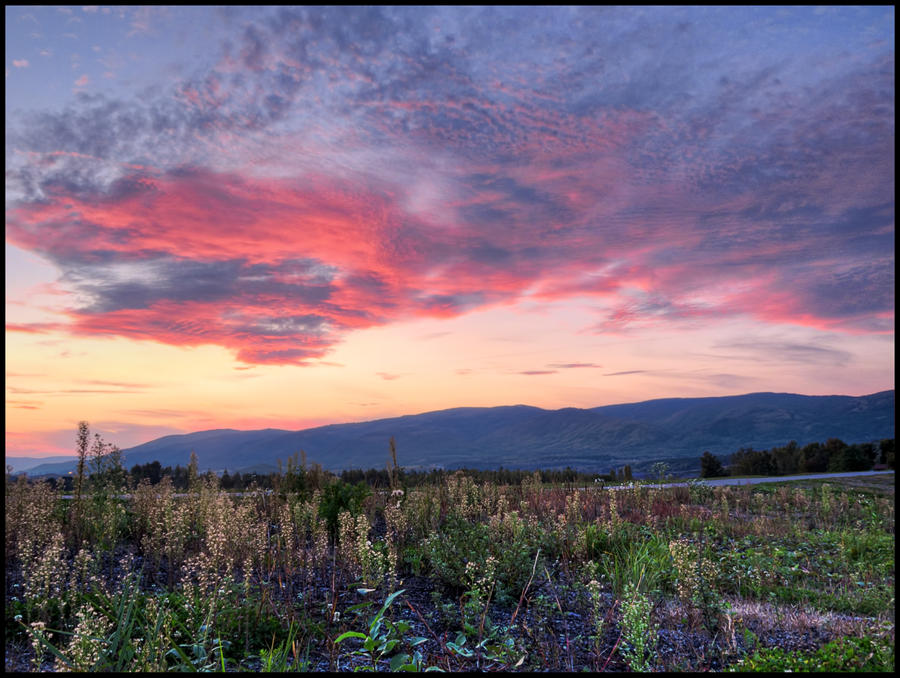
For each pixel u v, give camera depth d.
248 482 13.30
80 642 3.73
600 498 14.25
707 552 8.96
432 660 4.80
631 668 4.68
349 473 15.82
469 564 6.15
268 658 4.41
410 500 11.18
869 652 4.57
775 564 8.71
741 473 36.44
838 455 31.70
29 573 5.52
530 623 5.93
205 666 4.11
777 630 5.78
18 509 7.25
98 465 8.42
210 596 5.02
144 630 4.60
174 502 9.24
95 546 6.88
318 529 8.79
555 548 8.95
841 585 7.81
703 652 5.16
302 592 6.47
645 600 5.16
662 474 16.88
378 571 6.62
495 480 16.30
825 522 13.64
